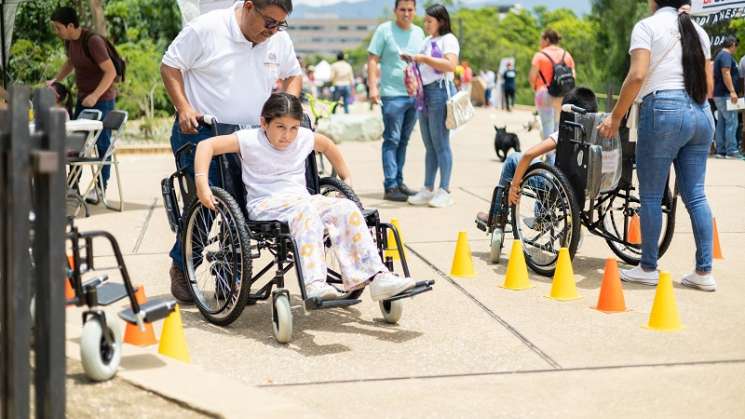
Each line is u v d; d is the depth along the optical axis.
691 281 5.73
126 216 8.62
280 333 4.61
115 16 20.69
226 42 5.34
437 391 3.98
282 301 4.60
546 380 4.12
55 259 2.96
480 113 28.73
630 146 6.05
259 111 5.51
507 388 4.02
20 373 2.91
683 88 5.50
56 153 2.87
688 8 5.62
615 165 5.96
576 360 4.40
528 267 6.24
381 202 9.36
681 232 7.59
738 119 14.23
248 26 5.31
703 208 5.66
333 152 5.24
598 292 5.67
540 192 6.12
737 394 3.95
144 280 6.05
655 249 5.78
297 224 4.64
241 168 5.09
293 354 4.50
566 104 6.04
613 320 5.07
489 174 11.71
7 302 2.92
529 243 6.21
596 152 5.72
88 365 3.77
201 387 3.77
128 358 4.12
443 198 9.00
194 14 9.03
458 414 3.71
